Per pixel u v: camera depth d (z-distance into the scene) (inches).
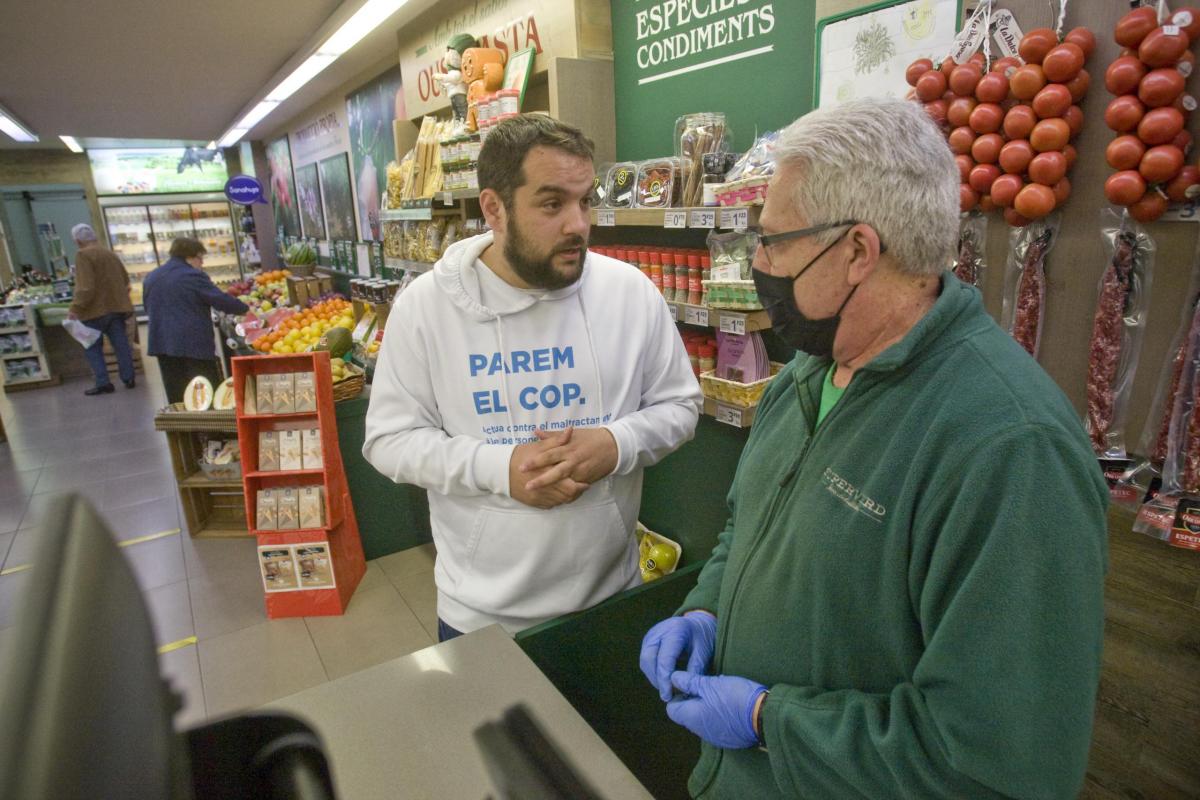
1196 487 53.7
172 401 226.2
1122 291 56.5
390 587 130.4
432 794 32.0
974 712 27.9
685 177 89.8
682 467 117.1
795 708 34.8
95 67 211.8
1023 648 27.2
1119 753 62.1
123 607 13.3
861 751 31.8
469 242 58.9
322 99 291.9
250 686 104.5
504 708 36.9
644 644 47.9
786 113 89.7
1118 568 60.0
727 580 43.6
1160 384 56.4
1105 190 55.6
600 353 59.6
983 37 62.5
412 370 59.9
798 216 33.6
